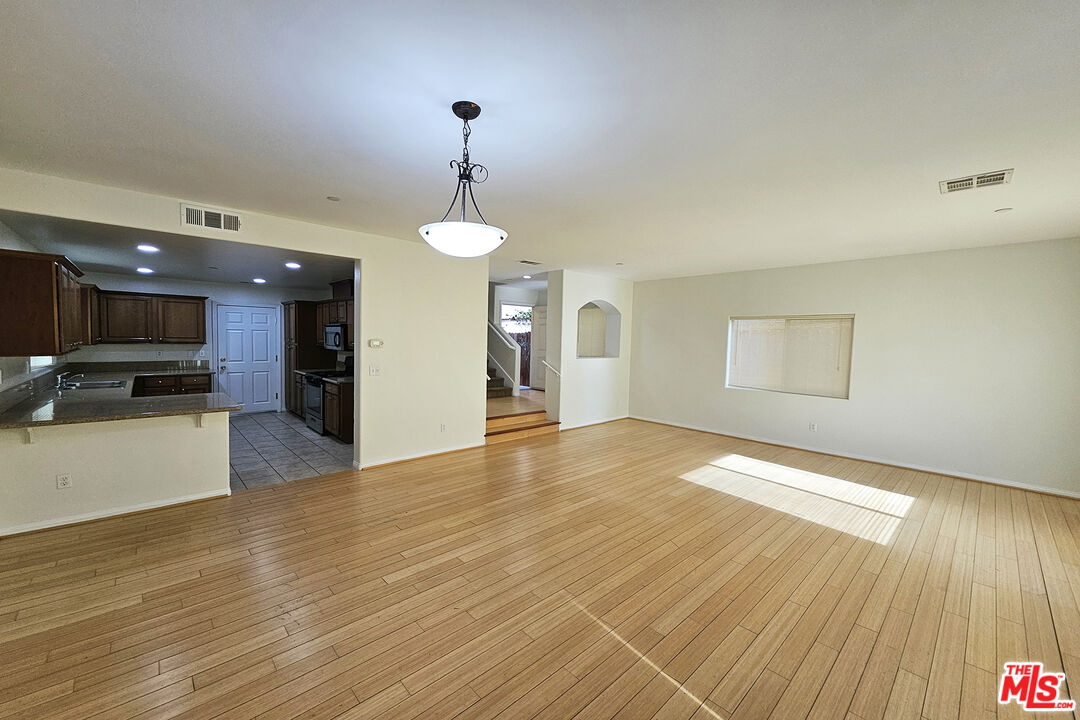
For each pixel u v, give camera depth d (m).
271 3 1.30
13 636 2.00
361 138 2.21
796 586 2.56
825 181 2.67
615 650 2.02
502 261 5.82
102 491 3.23
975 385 4.44
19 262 2.98
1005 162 2.34
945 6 1.26
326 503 3.64
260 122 2.06
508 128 2.08
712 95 1.77
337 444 5.56
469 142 2.23
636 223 3.71
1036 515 3.60
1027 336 4.16
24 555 2.70
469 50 1.52
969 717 1.69
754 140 2.16
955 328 4.54
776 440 5.89
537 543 3.03
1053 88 1.66
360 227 4.11
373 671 1.86
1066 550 3.02
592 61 1.57
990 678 1.88
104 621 2.12
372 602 2.33
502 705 1.70
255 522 3.26
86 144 2.31
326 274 6.12
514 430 6.03
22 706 1.63
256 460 4.84
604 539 3.11
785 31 1.38
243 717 1.62
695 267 5.97
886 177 2.59
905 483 4.36
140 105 1.91
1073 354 3.96
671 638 2.11
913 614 2.31
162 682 1.76
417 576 2.59
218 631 2.07
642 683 1.83
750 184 2.75
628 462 5.03
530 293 9.59
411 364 4.82
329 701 1.70
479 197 3.10
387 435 4.69
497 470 4.62
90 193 2.95
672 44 1.46
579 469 4.73
